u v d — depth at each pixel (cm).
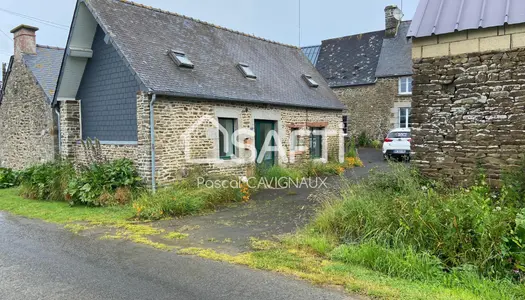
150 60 968
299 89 1475
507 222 465
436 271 427
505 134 621
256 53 1484
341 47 2667
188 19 1307
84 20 1009
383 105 2244
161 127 920
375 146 2216
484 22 633
